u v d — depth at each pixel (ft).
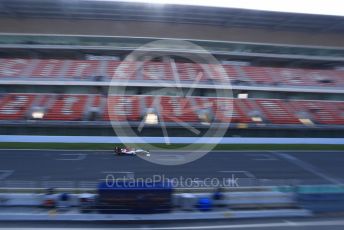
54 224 44.27
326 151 101.35
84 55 129.70
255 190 50.31
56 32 127.24
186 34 131.85
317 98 124.47
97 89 115.14
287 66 140.36
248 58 134.51
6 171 73.41
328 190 49.70
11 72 117.39
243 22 129.29
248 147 101.96
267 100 120.47
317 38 137.39
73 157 86.74
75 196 47.16
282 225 45.09
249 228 44.06
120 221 45.21
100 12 121.80
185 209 47.47
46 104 108.78
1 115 103.81
